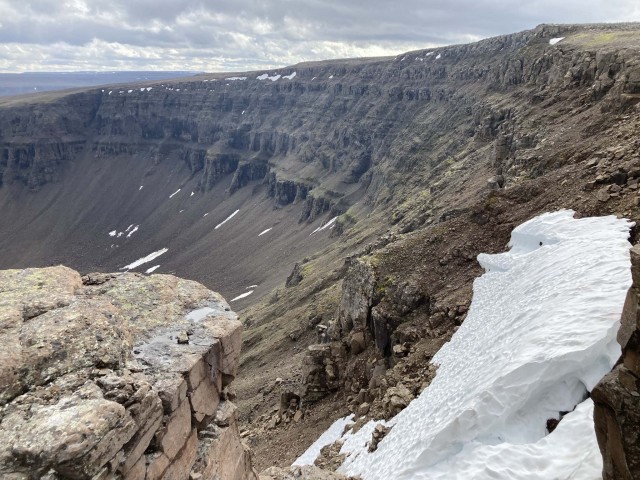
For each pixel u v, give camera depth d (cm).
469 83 16875
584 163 3931
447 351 2825
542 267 2738
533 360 1756
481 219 4103
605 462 1239
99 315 1296
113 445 1030
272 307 10256
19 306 1270
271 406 4941
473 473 1580
